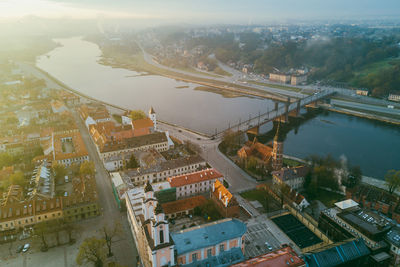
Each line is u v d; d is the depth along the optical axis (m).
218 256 148.75
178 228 187.50
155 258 130.25
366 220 172.50
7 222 179.62
